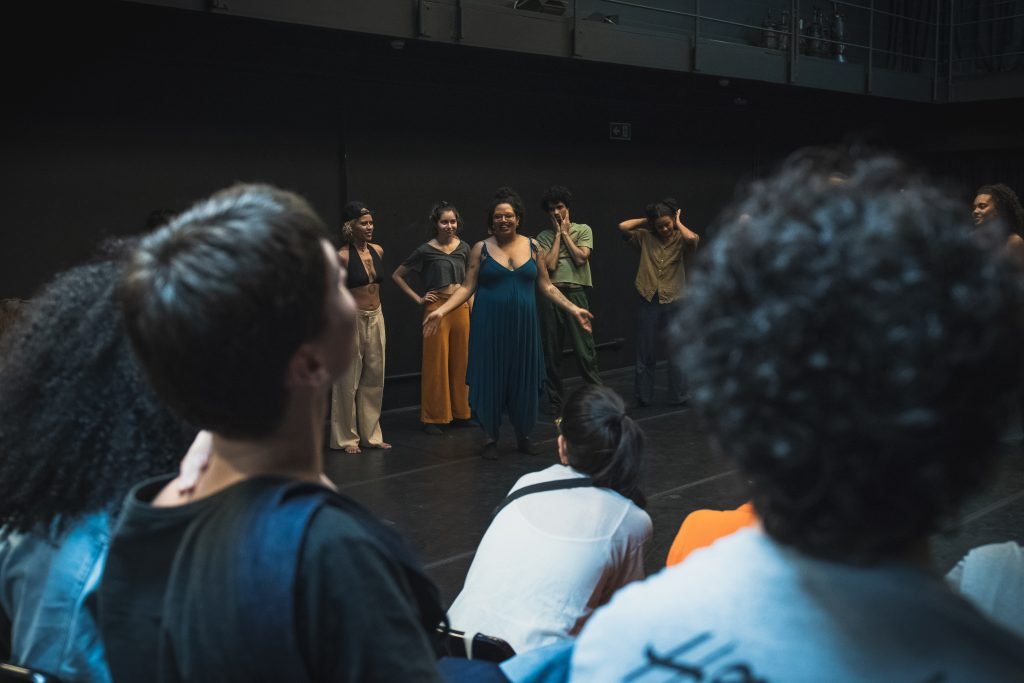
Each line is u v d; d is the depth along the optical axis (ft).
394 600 2.58
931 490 1.76
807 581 1.84
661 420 23.00
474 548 14.03
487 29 22.54
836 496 1.77
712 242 2.03
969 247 1.76
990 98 34.91
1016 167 37.50
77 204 19.36
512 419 19.80
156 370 2.66
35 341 4.11
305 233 2.64
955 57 37.09
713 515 6.20
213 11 18.04
